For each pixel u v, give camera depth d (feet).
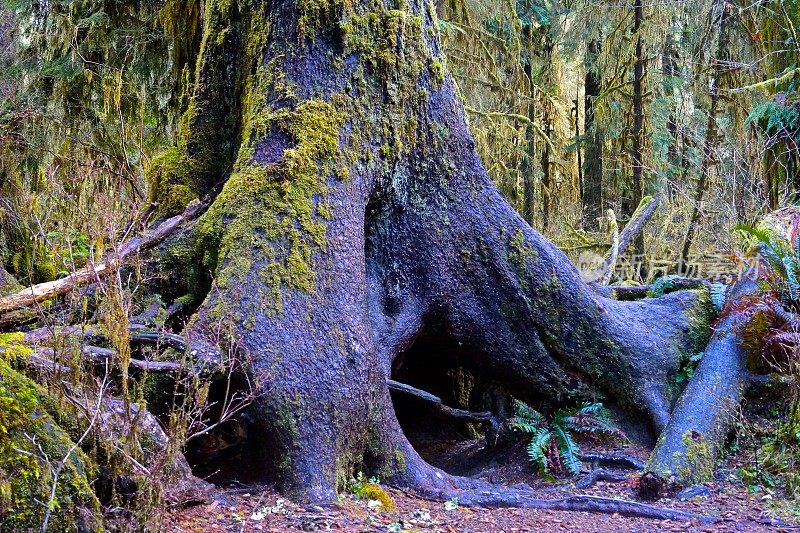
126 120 31.96
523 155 56.18
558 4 55.83
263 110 18.60
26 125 29.96
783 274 21.49
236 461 16.48
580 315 22.03
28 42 32.96
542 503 16.57
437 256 20.89
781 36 36.99
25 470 10.03
